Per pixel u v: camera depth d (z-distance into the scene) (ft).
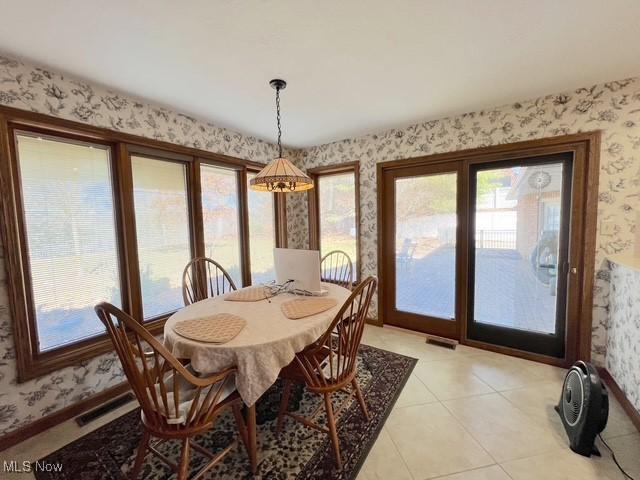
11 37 4.79
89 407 6.46
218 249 9.96
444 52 5.48
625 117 6.70
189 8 4.23
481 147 8.44
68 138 6.37
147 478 4.66
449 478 4.56
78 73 6.00
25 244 5.76
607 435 5.35
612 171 6.89
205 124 9.11
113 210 7.20
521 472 4.65
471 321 9.27
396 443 5.28
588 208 7.15
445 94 7.33
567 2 4.21
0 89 5.26
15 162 5.62
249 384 4.30
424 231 9.98
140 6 4.16
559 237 7.77
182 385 4.81
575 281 7.50
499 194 8.52
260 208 11.62
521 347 8.50
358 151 10.89
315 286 6.79
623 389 6.13
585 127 7.11
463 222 9.11
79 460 5.07
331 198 12.25
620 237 6.89
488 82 6.71
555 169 7.71
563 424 5.62
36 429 5.70
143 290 7.84
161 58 5.55
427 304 10.14
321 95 7.29
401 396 6.66
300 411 6.23
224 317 5.52
